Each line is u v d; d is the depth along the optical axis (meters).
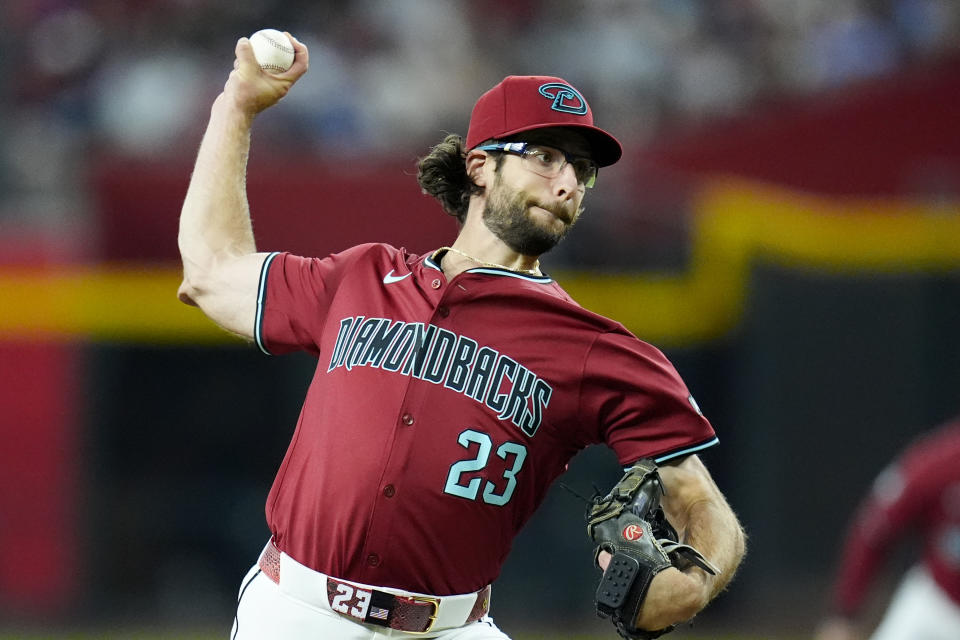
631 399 12.82
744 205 40.44
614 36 53.78
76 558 39.91
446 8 54.97
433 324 13.00
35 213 46.31
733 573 12.79
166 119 50.31
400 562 12.65
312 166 41.91
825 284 40.41
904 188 45.88
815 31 55.78
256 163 42.88
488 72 54.00
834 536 39.72
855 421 40.09
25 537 39.88
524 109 13.26
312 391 13.51
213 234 14.73
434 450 12.62
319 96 49.97
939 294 40.50
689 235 40.22
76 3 53.25
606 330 12.91
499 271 13.26
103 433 40.22
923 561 22.91
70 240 40.75
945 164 45.88
